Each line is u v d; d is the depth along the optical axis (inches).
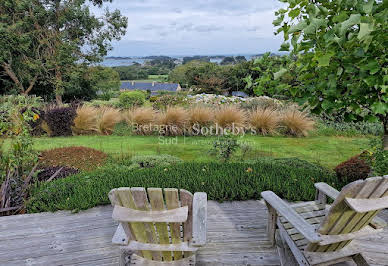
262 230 112.5
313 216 89.4
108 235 109.4
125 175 174.1
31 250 100.0
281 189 145.1
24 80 735.7
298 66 91.4
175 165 196.5
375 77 78.0
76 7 696.4
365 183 58.9
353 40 73.4
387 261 93.8
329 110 95.3
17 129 163.0
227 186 148.2
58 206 130.9
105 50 773.9
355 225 69.8
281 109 397.7
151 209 63.3
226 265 92.0
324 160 242.4
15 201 139.4
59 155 233.6
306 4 83.7
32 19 663.1
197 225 69.2
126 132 359.3
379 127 349.7
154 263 74.1
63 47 689.0
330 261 78.7
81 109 374.0
